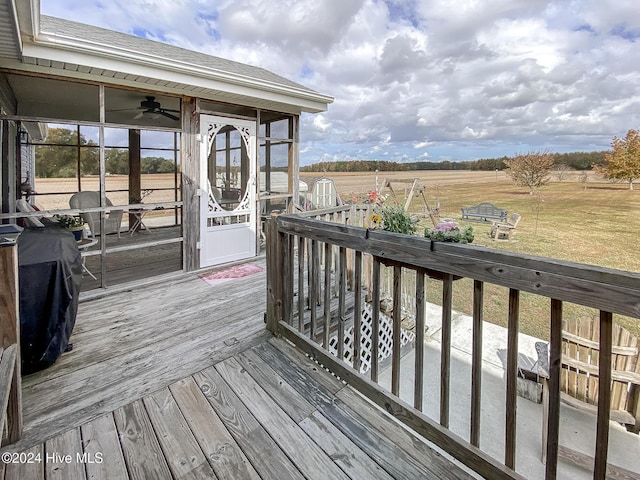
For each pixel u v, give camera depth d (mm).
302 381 2143
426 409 3326
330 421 1794
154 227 6707
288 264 2596
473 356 1437
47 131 4699
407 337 4453
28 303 2166
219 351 2506
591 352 2855
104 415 1833
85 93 3967
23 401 1936
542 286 1182
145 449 1603
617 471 2350
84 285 3912
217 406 1906
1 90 3469
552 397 1220
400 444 1644
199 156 4426
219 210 4738
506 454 1363
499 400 3406
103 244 3752
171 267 4695
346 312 3520
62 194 5277
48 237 2924
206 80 4012
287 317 2660
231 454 1576
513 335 1305
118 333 2799
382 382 3811
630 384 2807
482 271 1350
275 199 5586
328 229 2150
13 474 1452
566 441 2857
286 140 5625
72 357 2426
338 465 1520
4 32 2332
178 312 3242
